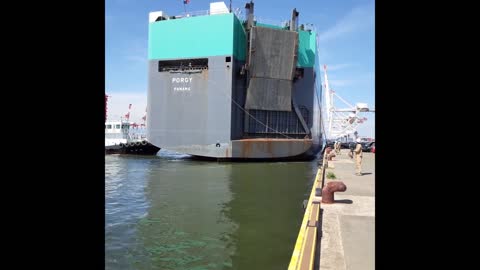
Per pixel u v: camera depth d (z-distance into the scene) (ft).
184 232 36.22
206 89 122.42
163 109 129.08
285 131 134.31
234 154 119.96
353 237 24.43
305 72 140.26
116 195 57.47
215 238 34.17
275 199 54.44
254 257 28.96
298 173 91.25
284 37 122.01
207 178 79.77
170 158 137.80
